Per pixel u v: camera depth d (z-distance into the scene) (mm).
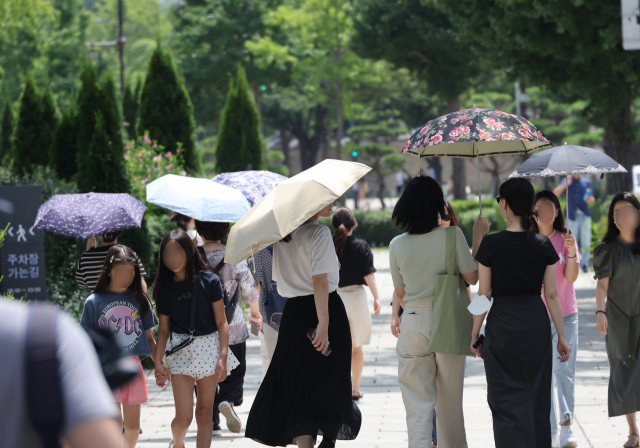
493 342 9617
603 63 34781
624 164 38000
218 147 37938
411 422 10109
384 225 55969
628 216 11227
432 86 66062
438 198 10242
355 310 15000
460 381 10227
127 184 22328
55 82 86812
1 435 2916
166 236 10547
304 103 98750
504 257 9570
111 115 22438
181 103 32812
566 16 32469
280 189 9945
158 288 10586
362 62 70625
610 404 11391
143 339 10578
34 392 2916
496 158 101500
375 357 20141
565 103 39656
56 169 27219
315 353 9969
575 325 11773
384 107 125500
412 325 10227
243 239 9609
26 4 68375
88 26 102188
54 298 19422
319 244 9953
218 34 90750
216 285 10648
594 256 11508
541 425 9516
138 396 10453
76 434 2973
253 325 13055
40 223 13312
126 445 10664
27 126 32781
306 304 10086
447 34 60906
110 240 13648
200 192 13078
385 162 103375
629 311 11297
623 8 13531
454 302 9945
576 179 33438
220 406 12898
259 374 18766
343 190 9977
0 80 71188
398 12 62281
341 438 10203
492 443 12141
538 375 9570
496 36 36844
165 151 32375
